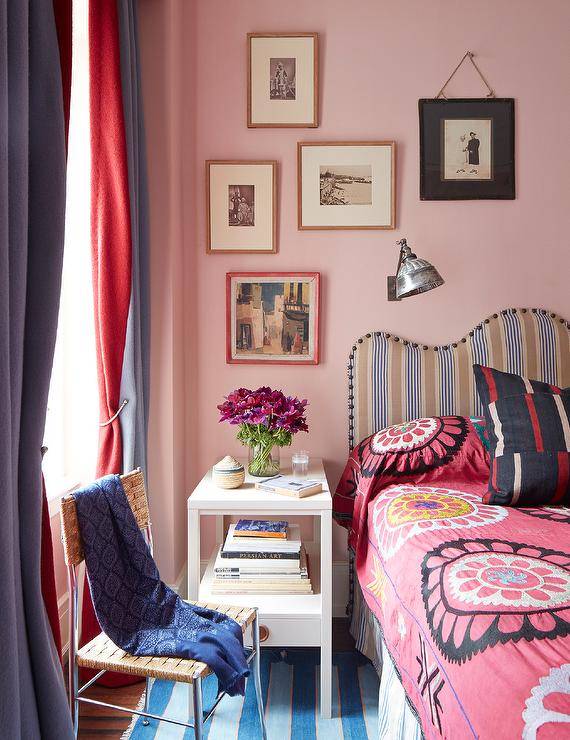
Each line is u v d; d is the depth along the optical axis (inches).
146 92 105.4
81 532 68.7
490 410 92.8
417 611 62.3
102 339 89.2
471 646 50.3
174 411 108.0
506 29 112.9
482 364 112.0
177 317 110.5
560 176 113.7
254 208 114.0
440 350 113.3
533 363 112.0
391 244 114.3
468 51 113.1
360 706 87.5
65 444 104.7
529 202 114.0
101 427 91.4
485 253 114.3
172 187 106.7
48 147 61.2
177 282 110.6
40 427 60.0
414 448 95.3
